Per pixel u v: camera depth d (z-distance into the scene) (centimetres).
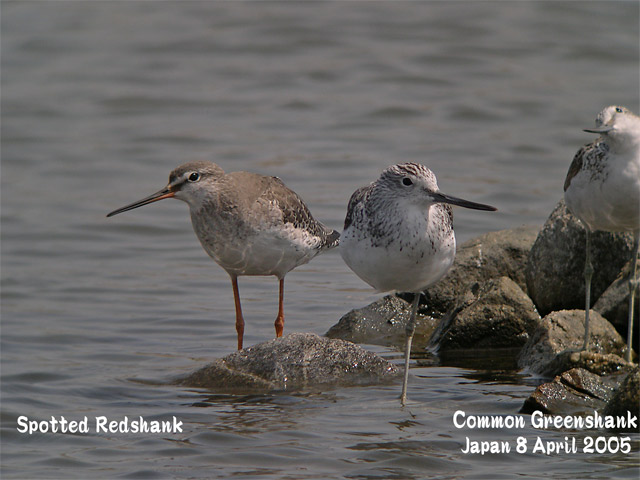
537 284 1486
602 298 1380
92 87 3077
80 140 2716
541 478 937
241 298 1727
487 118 2798
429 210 1064
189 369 1345
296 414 1136
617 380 1152
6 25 3531
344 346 1290
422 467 973
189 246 2066
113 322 1599
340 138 2686
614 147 1123
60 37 3431
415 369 1321
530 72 3084
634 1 3622
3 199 2323
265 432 1080
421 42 3338
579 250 1443
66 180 2458
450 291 1577
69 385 1288
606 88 2927
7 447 1077
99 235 2117
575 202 1198
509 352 1393
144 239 2109
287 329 1549
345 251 1124
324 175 2394
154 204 2350
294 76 3131
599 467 960
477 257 1593
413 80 3075
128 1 3803
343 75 3136
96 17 3644
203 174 1326
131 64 3238
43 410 1192
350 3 3738
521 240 1609
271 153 2564
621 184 1123
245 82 3111
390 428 1080
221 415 1143
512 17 3531
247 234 1320
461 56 3219
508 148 2584
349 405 1166
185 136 2716
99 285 1806
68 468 1005
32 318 1625
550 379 1243
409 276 1091
